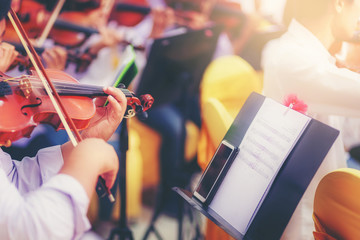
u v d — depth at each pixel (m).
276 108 1.06
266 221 0.99
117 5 2.88
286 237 1.39
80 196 0.70
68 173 0.72
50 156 1.01
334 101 1.41
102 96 1.14
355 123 1.95
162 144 2.40
